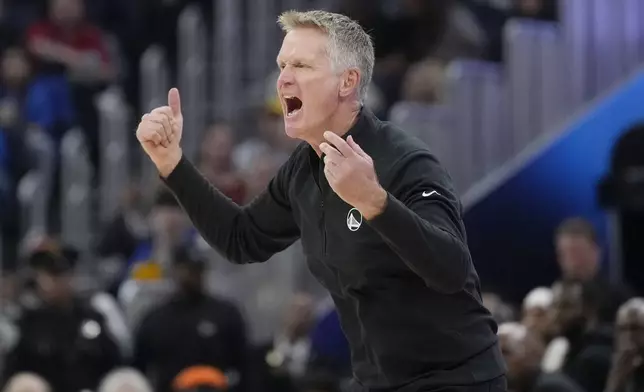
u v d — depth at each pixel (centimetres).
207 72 4062
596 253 2478
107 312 2852
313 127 1259
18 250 3750
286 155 3438
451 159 3016
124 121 3931
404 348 1265
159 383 2717
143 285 3050
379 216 1134
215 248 1416
